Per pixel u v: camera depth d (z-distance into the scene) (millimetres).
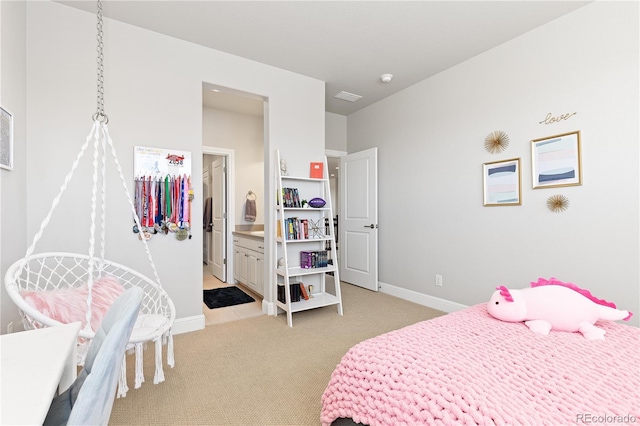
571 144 2311
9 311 1793
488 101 2871
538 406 875
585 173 2244
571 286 1641
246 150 4805
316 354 2262
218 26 2529
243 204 4793
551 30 2432
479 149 2947
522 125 2617
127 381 1879
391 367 1150
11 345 842
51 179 2205
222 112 4582
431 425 916
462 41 2730
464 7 2277
